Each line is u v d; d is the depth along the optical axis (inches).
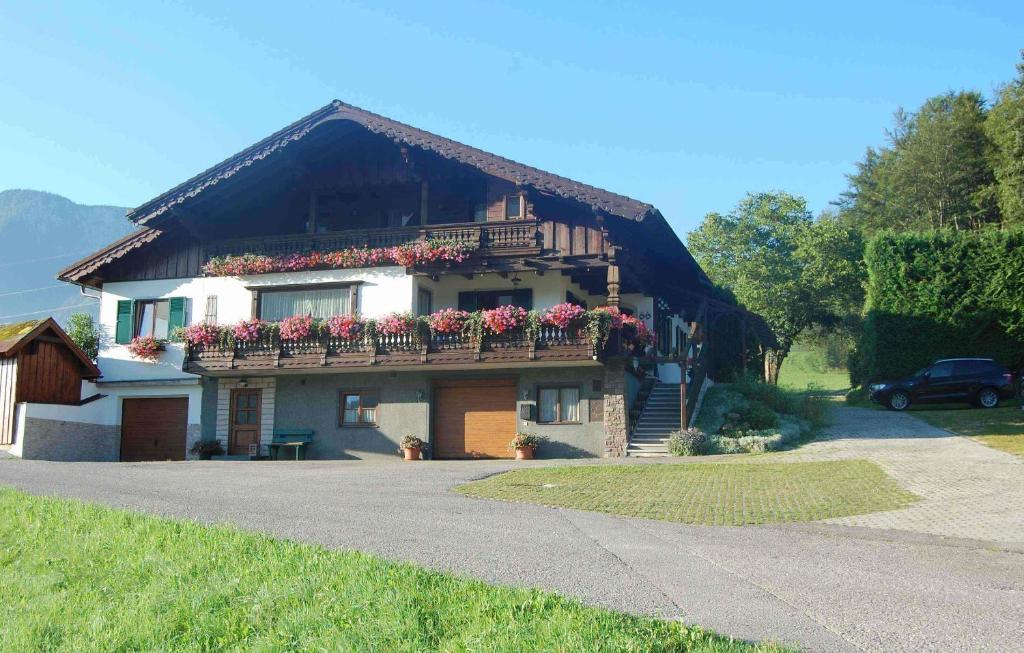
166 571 329.1
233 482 633.6
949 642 266.5
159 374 1088.8
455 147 973.8
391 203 1071.0
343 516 463.2
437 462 873.5
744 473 686.5
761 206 2096.5
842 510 524.7
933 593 326.3
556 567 349.7
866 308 1264.8
